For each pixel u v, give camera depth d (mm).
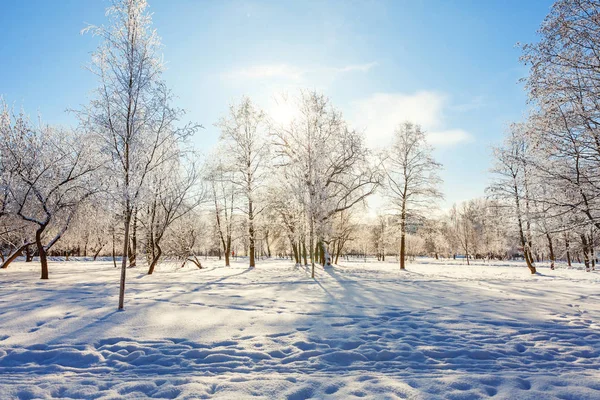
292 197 19375
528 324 6930
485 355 5152
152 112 9641
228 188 26625
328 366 4695
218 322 6871
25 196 15023
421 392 3840
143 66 9328
